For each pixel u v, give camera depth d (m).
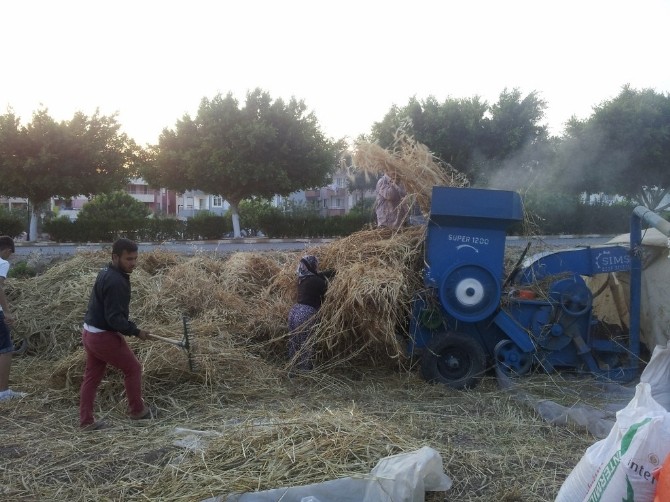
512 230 7.55
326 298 6.95
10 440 5.16
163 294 8.28
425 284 6.76
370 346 6.98
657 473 3.01
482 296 6.65
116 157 30.14
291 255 9.64
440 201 6.59
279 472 4.07
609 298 7.88
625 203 32.91
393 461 4.05
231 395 6.23
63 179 28.58
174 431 5.19
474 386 6.60
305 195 63.62
